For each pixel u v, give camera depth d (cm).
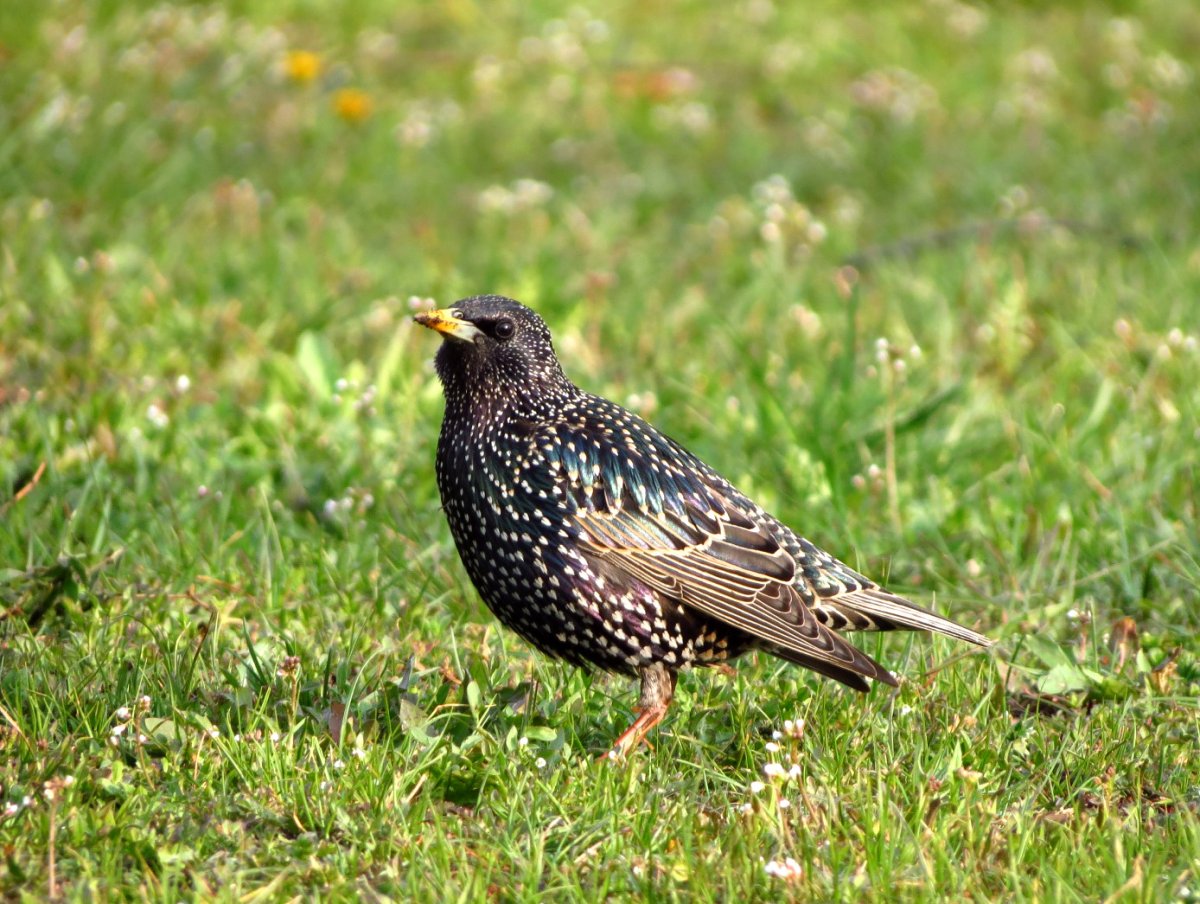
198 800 726
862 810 726
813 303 1544
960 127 2111
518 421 852
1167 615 1005
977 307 1509
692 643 838
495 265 1608
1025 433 1212
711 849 701
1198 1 2620
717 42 2358
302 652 880
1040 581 1038
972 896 675
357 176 1858
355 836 707
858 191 1919
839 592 855
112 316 1356
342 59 2172
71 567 922
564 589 832
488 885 677
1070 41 2444
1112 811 741
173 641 884
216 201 1692
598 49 2316
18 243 1482
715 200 1877
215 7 2216
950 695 873
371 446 1177
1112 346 1391
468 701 816
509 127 2055
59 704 798
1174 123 2128
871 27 2425
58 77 1892
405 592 996
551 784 753
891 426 1140
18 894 656
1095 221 1778
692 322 1482
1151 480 1141
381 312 1419
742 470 1174
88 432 1147
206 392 1255
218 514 1066
